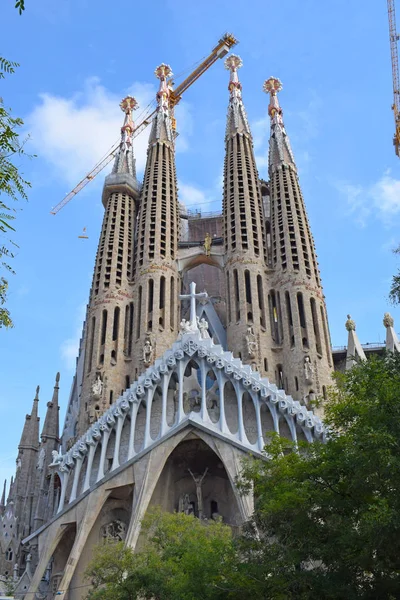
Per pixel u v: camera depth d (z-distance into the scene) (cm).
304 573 2298
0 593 5425
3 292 1633
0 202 1531
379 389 2398
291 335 6325
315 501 2453
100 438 5578
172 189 7888
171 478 5547
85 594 5084
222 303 7594
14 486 7638
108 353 6406
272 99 8550
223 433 5053
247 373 5341
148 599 3528
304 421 5212
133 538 4706
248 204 7325
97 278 7069
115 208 7662
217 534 3797
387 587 2191
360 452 2208
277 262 6856
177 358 5444
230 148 7956
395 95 9731
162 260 7094
